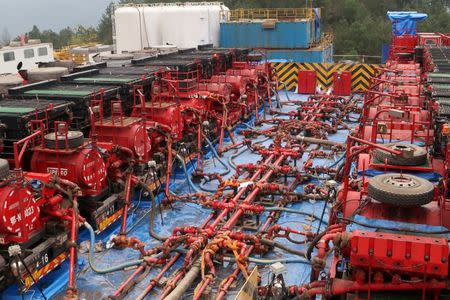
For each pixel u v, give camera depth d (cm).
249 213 924
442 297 549
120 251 872
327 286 588
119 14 2450
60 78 1177
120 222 982
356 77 2186
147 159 1053
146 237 928
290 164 1293
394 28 2791
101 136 1011
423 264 534
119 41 2489
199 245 787
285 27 2625
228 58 1855
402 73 1623
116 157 980
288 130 1506
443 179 647
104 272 794
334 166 1227
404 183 629
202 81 1584
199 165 1238
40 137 871
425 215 628
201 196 1014
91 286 775
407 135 962
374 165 764
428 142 884
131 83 1131
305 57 2648
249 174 1145
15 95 994
